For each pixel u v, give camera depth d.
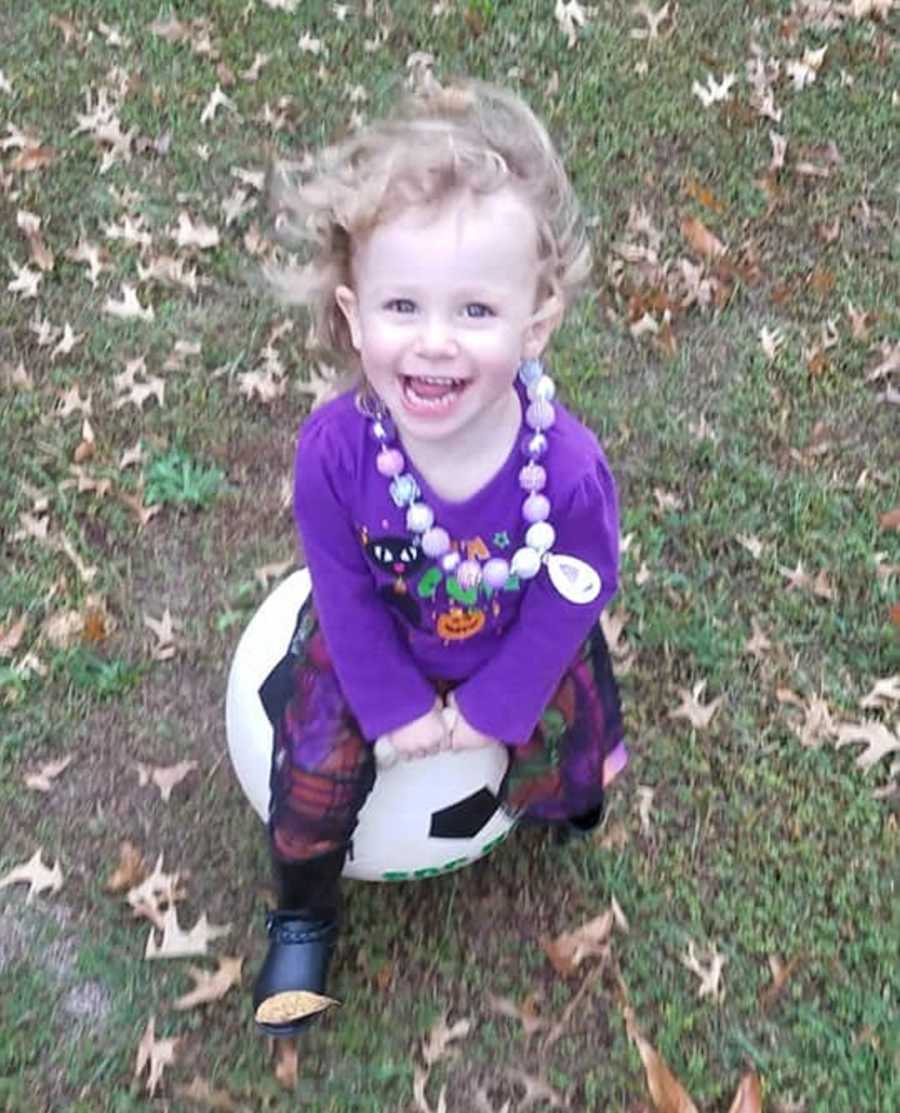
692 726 1.16
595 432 1.37
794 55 1.79
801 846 1.09
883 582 1.26
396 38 1.79
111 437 1.36
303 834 0.90
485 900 1.06
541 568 0.80
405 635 0.86
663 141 1.68
